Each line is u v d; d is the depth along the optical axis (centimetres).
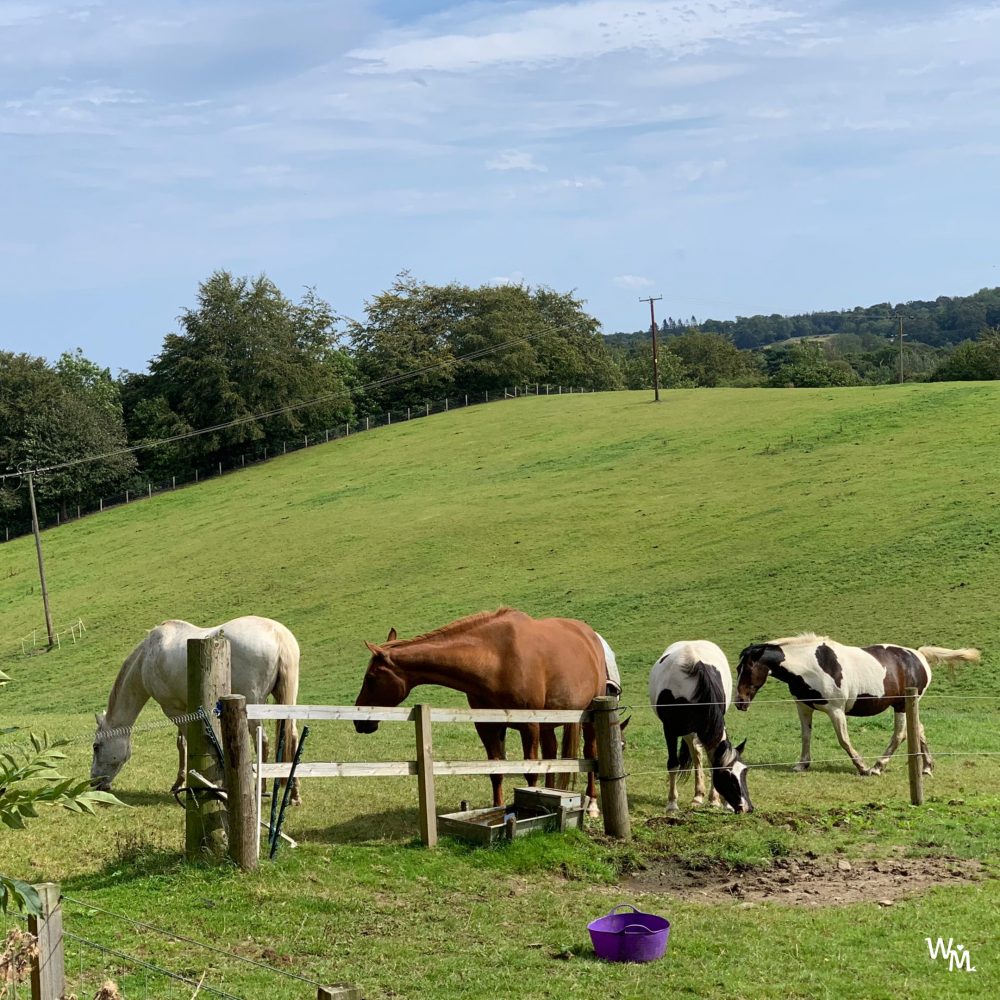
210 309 8544
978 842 1109
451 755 1664
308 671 3344
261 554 5303
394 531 5234
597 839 1055
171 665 1242
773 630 3141
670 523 4600
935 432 5216
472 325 9894
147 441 8425
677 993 707
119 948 724
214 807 889
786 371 12369
